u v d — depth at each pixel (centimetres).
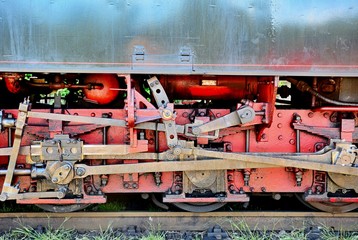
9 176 441
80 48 421
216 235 485
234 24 428
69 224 505
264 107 452
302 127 484
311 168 461
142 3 422
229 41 429
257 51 431
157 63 427
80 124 471
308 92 491
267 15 430
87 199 479
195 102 550
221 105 533
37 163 457
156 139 477
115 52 423
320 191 500
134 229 496
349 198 490
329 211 524
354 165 466
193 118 479
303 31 432
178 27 425
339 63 437
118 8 421
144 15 423
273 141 489
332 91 484
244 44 430
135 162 477
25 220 502
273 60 432
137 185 489
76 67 422
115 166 456
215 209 515
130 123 432
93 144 470
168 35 425
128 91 429
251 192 515
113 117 473
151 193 555
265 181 499
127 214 510
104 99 479
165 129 443
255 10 429
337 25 434
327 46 435
